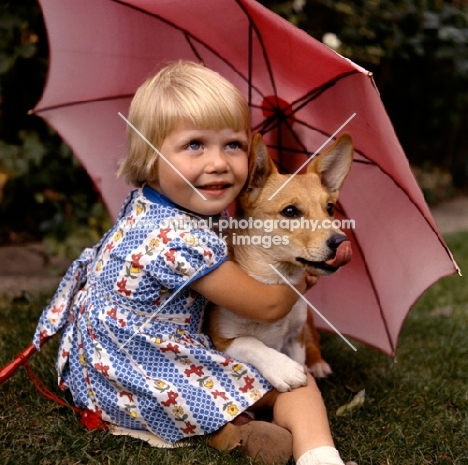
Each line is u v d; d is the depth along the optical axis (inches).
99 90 110.8
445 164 399.5
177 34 102.8
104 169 115.7
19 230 222.2
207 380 87.0
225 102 85.5
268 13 83.2
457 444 93.8
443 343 140.3
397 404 108.3
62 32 104.8
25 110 213.3
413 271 101.7
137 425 89.4
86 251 101.2
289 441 82.8
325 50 81.4
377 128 89.4
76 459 84.0
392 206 101.3
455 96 323.3
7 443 86.4
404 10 262.2
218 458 84.0
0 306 150.9
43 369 110.8
